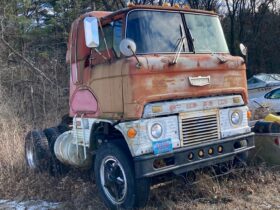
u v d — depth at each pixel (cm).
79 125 585
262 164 616
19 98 1296
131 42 474
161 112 483
